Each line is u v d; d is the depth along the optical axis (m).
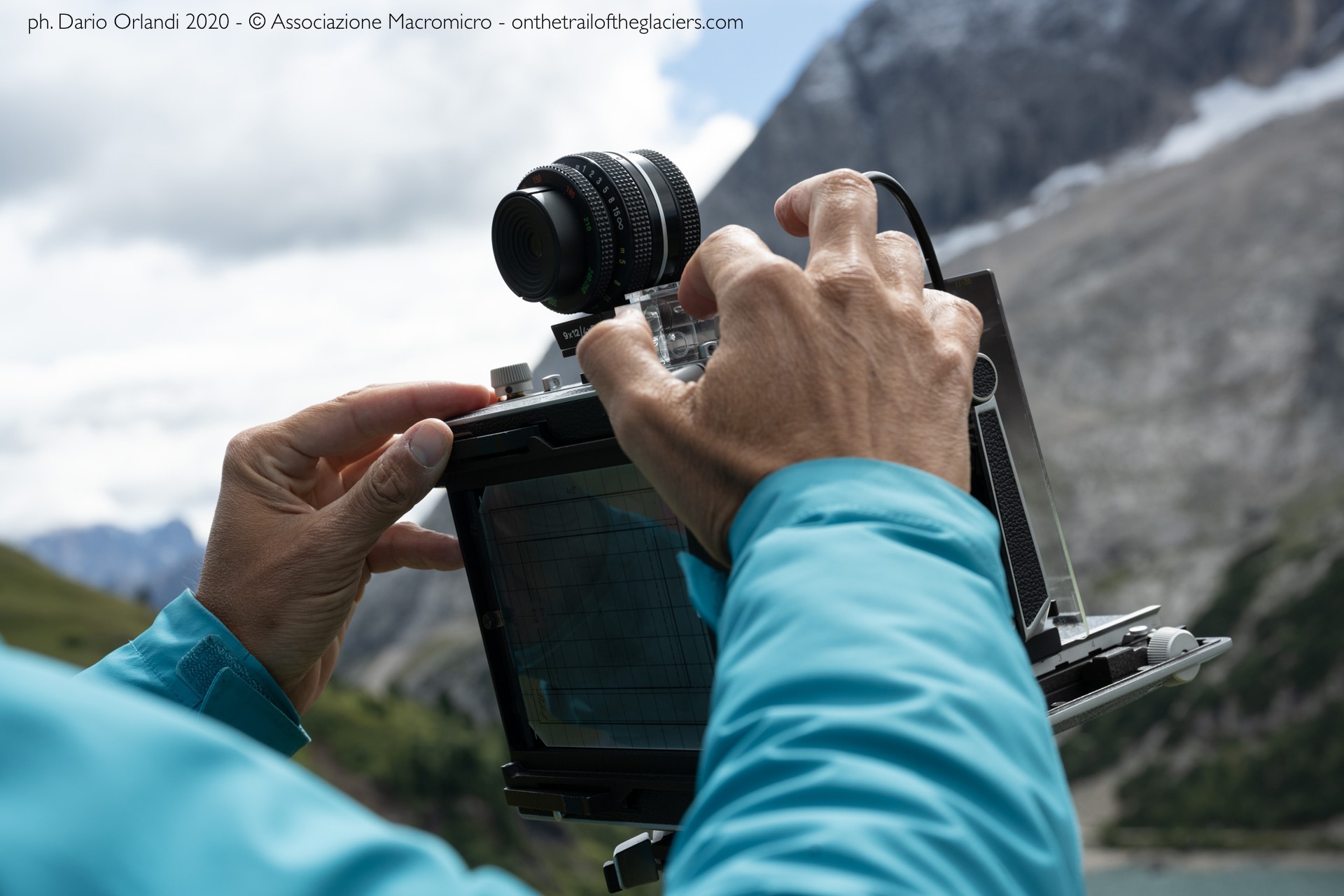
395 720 56.84
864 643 0.44
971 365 0.69
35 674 0.29
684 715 1.21
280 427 1.30
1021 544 1.23
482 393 1.37
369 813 0.35
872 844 0.36
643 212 1.34
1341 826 54.97
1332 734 59.25
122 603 74.50
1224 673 66.31
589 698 1.28
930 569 0.48
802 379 0.59
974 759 0.40
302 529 1.23
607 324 0.71
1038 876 0.40
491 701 94.06
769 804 0.39
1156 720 67.25
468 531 1.32
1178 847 56.88
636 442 0.64
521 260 1.40
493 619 1.34
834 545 0.48
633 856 1.40
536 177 1.40
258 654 1.22
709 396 0.61
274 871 0.29
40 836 0.26
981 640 0.46
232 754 0.31
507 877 0.36
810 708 0.42
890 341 0.62
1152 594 73.81
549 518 1.24
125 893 0.26
